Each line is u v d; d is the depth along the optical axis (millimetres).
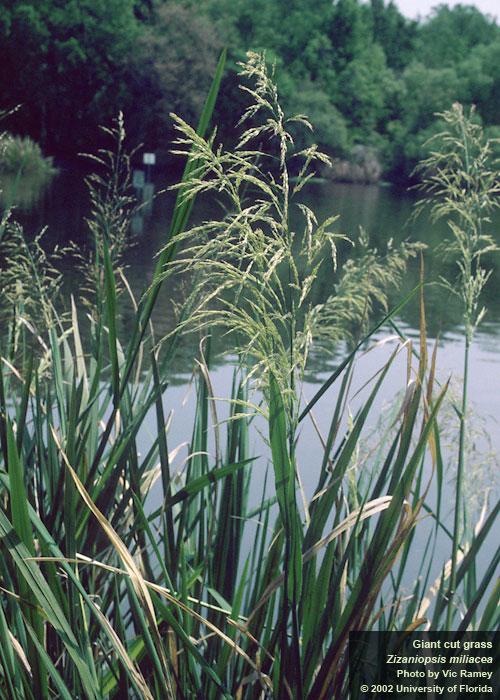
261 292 1211
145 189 34656
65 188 33062
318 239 1227
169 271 1272
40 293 1979
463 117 1619
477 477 1809
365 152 60062
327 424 5680
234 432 1619
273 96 1216
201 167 1230
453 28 86125
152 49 52812
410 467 1259
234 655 1604
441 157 1625
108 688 1539
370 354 8766
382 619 1595
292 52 69688
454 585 1454
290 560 1290
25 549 1235
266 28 68750
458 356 9898
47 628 1539
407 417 1306
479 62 60406
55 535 1510
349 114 68375
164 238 19750
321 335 1460
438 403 1253
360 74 69188
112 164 2012
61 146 56156
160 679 1335
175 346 1532
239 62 1218
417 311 12406
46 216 22031
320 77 69562
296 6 71375
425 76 61938
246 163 1197
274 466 1253
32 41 54875
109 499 1465
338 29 72500
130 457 1529
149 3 61750
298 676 1265
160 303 11336
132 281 13234
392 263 1609
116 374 1407
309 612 1318
